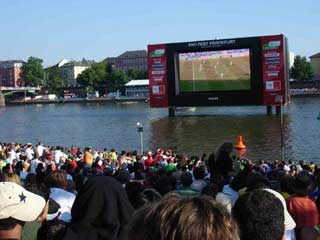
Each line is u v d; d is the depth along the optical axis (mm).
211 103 90688
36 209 4078
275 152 49500
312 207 7113
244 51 88125
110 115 120438
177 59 92125
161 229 2379
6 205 3967
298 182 7250
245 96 88688
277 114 91250
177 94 92562
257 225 3357
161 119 95250
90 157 32219
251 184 7633
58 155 34781
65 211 8008
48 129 90750
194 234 2350
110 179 4848
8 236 4008
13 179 7145
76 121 106250
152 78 93688
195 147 56406
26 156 32188
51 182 8641
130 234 2492
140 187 7598
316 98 168250
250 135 63719
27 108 194375
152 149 57125
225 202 7957
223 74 89688
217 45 89375
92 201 4617
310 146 52281
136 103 193875
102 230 4613
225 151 14969
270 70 86812
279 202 3473
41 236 5812
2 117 137250
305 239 6125
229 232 2383
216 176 12891
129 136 70375
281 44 86000
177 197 2520
